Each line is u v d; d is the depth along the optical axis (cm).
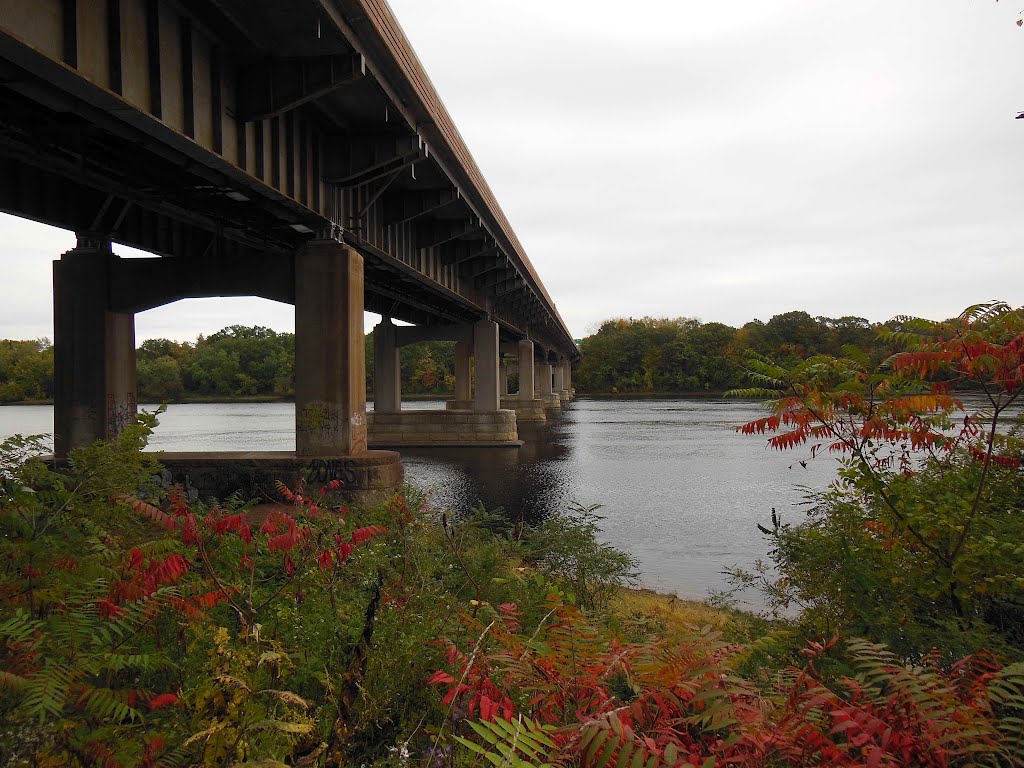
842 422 658
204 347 14862
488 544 889
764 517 2480
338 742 337
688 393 16512
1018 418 686
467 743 257
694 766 255
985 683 401
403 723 402
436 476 3600
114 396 2375
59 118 1571
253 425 8481
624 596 1298
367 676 430
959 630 534
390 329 5678
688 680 329
